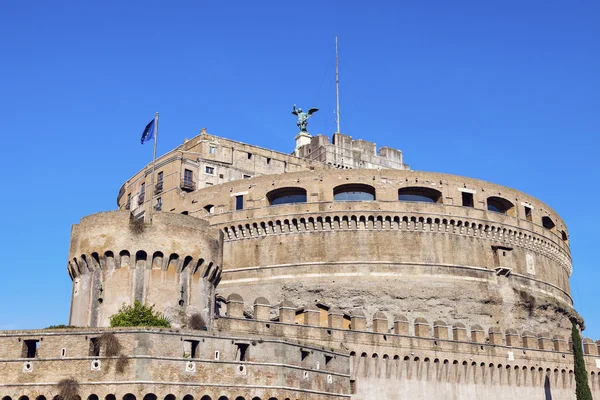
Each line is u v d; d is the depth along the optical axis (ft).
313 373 213.25
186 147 389.39
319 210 329.93
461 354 278.46
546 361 302.66
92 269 220.64
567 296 382.42
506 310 336.29
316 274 322.75
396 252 326.44
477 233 342.23
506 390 287.69
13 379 182.29
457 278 329.31
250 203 339.57
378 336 259.60
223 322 230.89
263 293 324.19
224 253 337.52
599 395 313.12
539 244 364.79
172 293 219.41
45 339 184.65
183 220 226.99
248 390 191.83
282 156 402.11
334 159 417.08
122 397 177.47
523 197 367.86
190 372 184.75
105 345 181.37
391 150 442.91
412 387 263.29
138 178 392.06
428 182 342.85
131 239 219.00
